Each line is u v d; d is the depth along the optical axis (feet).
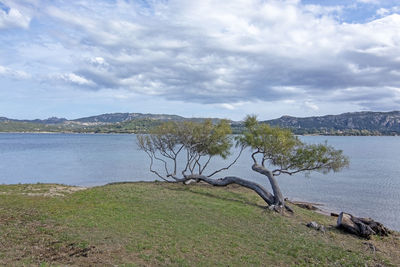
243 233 46.85
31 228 40.73
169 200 66.44
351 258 41.14
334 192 120.67
